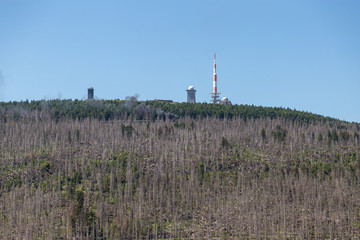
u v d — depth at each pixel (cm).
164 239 15062
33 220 15475
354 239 15400
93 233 14612
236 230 15900
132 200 17550
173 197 17638
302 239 15162
